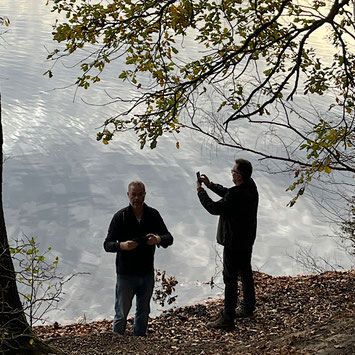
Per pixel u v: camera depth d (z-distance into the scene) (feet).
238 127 105.60
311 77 19.70
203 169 91.76
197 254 58.13
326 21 16.30
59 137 104.12
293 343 19.58
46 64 160.45
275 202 75.25
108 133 17.37
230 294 23.61
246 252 23.40
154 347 21.42
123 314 21.81
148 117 17.40
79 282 49.75
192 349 21.71
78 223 68.33
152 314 39.75
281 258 58.80
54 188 80.59
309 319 23.82
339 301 26.25
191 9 17.88
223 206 22.24
